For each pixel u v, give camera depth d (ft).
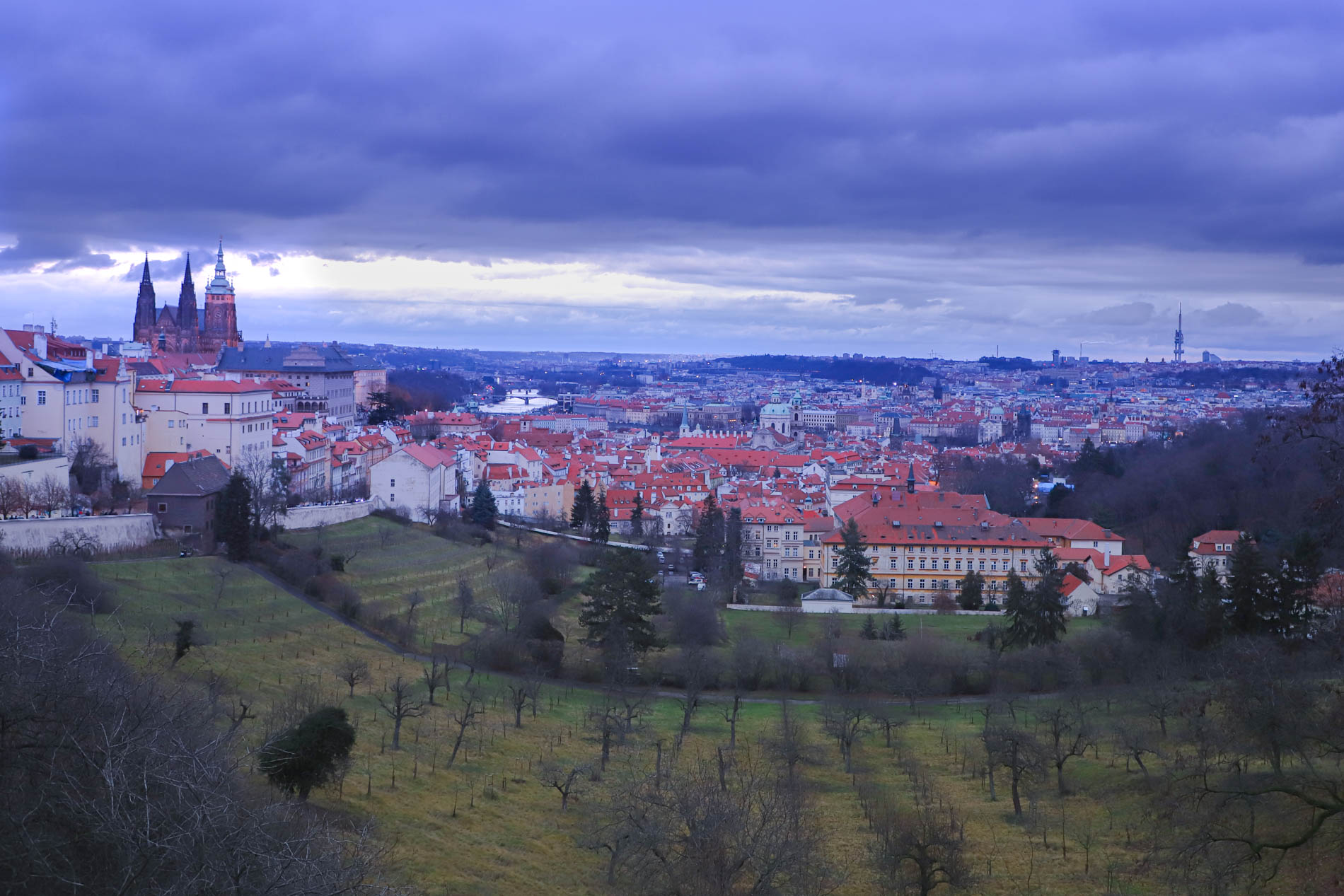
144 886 208.74
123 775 212.84
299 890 212.84
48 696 234.58
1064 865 399.65
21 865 211.20
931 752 546.67
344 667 558.97
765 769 500.33
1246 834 372.79
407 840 377.09
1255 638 636.07
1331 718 391.24
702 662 625.41
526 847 392.68
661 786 416.05
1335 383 305.32
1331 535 339.77
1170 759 474.90
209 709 381.19
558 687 622.54
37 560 585.63
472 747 487.20
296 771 370.94
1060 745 538.06
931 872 368.89
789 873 355.15
